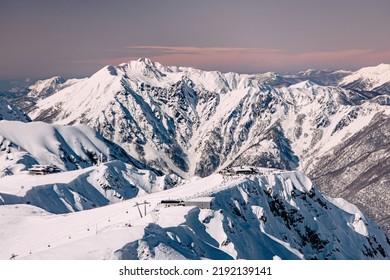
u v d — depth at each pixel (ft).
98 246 484.33
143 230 523.70
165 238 540.93
